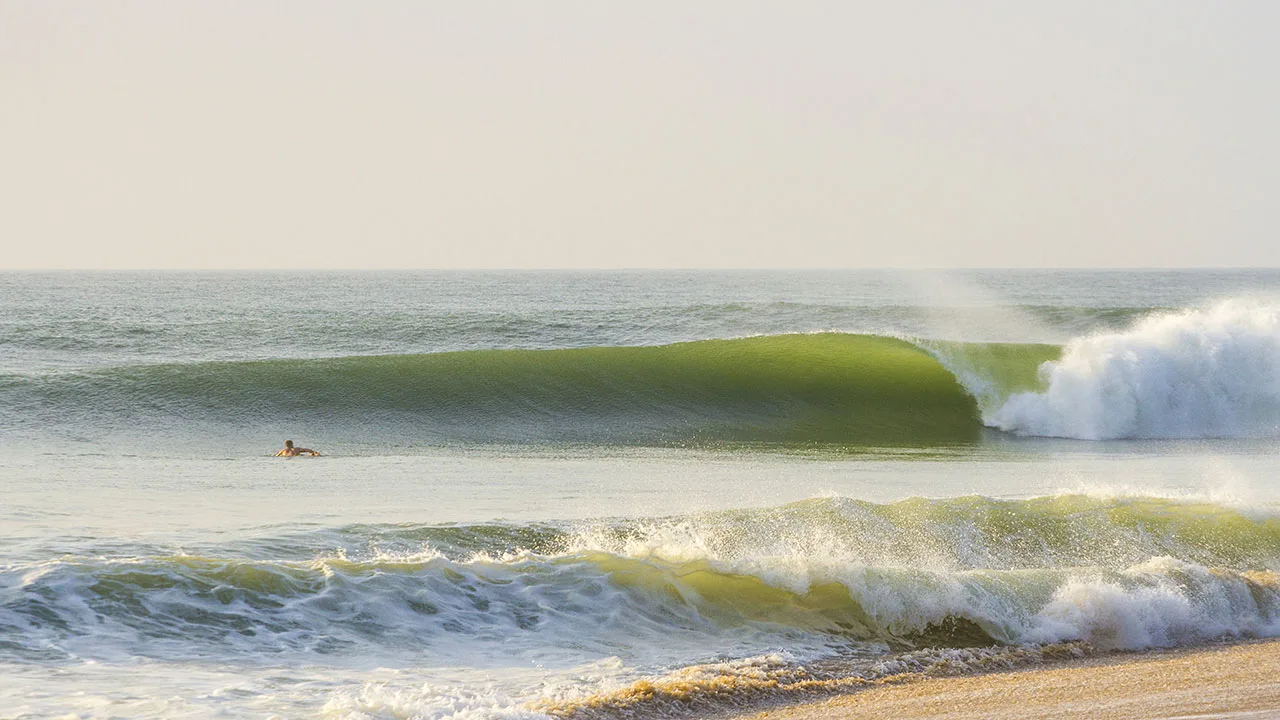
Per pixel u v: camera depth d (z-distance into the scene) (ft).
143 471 202.08
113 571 105.40
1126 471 234.79
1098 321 520.42
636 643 104.58
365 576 111.34
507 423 282.97
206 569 108.17
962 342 347.56
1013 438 295.48
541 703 85.56
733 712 88.58
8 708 77.20
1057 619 116.98
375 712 80.23
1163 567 130.72
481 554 131.75
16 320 516.73
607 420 289.74
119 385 286.25
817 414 303.48
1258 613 124.57
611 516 159.02
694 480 204.95
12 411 265.34
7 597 98.37
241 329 458.50
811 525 142.72
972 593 118.62
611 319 517.14
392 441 259.39
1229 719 84.07
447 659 96.84
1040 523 148.87
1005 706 90.02
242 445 247.70
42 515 149.59
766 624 112.06
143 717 77.36
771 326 509.76
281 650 95.25
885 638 112.16
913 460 249.34
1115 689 95.61
